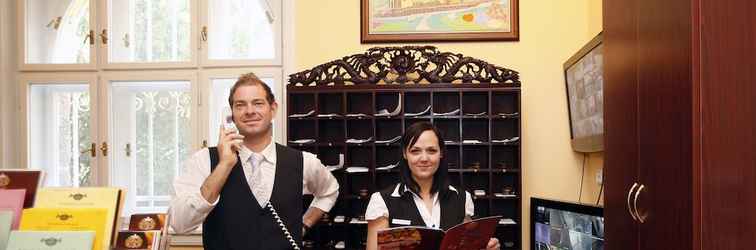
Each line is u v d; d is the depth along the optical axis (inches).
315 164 91.4
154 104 150.4
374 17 136.9
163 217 67.2
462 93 127.2
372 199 84.5
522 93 134.6
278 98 143.1
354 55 126.2
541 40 134.9
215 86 147.8
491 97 124.4
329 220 124.1
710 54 51.3
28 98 148.8
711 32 51.3
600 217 89.7
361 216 128.7
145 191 149.9
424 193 83.8
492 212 125.8
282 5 144.1
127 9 150.9
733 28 51.2
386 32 136.6
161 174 149.7
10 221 59.3
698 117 51.3
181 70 146.9
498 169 124.9
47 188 63.6
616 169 74.4
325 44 138.1
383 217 82.3
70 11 152.7
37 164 150.6
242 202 81.3
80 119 151.6
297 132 133.0
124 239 62.7
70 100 151.9
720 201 51.1
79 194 62.8
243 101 81.9
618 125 73.5
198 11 147.1
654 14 60.2
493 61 135.1
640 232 65.3
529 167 134.0
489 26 135.3
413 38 135.7
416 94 132.9
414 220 81.2
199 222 79.1
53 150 151.7
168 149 149.8
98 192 63.1
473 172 127.9
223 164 78.0
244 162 83.1
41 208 61.3
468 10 135.6
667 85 56.9
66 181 150.6
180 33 150.2
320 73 126.5
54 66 148.3
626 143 70.2
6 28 147.7
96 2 148.8
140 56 150.4
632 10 67.4
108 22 148.7
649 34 61.8
